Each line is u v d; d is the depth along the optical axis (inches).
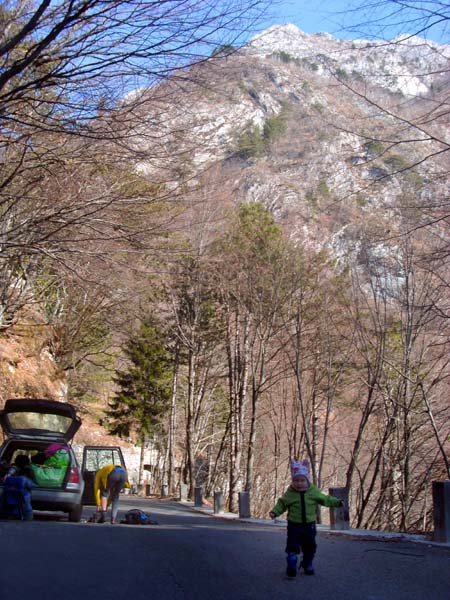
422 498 1187.9
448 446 1211.9
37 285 1328.7
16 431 615.5
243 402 1462.8
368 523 1193.4
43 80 472.1
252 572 324.8
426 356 1295.5
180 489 1466.5
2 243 631.2
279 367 1574.8
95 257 693.9
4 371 1216.2
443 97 462.9
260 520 763.4
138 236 687.1
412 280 1016.2
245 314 1453.0
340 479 1765.5
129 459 2342.5
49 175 630.5
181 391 2023.9
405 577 314.3
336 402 1455.5
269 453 1904.5
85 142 599.2
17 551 354.6
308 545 316.8
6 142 560.1
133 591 273.7
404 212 596.4
